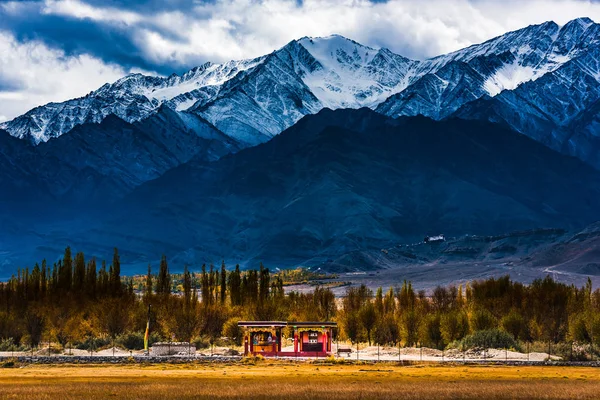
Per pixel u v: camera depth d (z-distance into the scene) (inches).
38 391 5580.7
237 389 5703.7
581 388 5900.6
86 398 5265.8
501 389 5802.2
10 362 7554.1
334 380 6264.8
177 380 6250.0
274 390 5659.5
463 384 6063.0
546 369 7317.9
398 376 6569.9
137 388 5733.3
